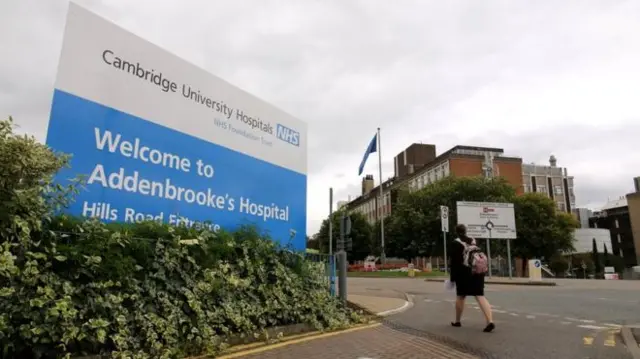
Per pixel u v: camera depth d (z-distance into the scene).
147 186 7.34
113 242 5.59
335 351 6.75
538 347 7.29
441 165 72.88
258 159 9.94
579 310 12.39
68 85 6.39
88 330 5.09
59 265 5.09
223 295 7.05
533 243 53.28
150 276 6.07
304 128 11.73
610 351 7.06
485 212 32.72
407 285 23.41
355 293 17.05
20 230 4.73
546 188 98.00
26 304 4.61
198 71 8.59
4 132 4.61
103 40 6.92
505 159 73.25
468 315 11.02
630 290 20.16
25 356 4.67
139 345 5.55
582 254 78.44
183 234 6.86
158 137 7.62
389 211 88.69
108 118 6.85
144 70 7.52
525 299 15.42
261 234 9.01
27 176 4.82
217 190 8.72
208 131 8.67
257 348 6.82
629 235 104.06
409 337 8.02
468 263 8.91
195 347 6.21
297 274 9.20
